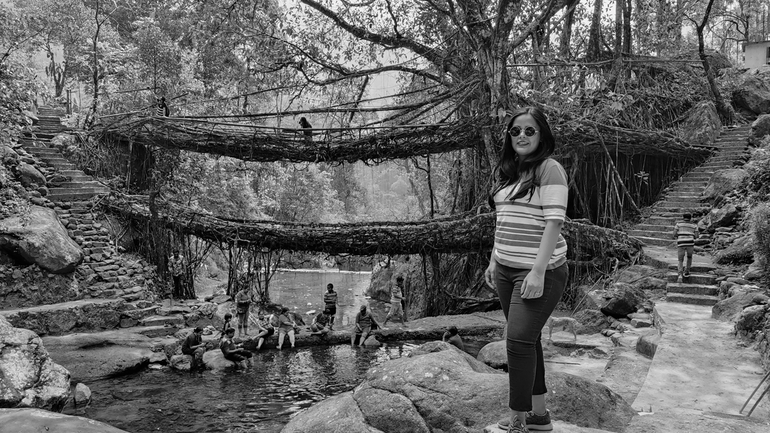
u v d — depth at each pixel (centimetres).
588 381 442
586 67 2017
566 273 287
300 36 2141
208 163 2559
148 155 2256
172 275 1772
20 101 1683
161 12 2584
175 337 1403
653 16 2444
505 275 292
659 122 2288
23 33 1903
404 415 440
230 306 1673
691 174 2055
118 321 1440
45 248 1448
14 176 1698
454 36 1919
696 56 2588
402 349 1425
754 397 576
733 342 791
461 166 2109
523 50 2170
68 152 1972
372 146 1733
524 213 282
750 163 1773
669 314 1002
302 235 1716
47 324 1324
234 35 2073
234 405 977
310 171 4231
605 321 1256
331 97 2344
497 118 1605
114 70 2464
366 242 1688
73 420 406
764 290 975
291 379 1146
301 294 2595
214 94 2456
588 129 1772
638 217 1984
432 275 1995
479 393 438
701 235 1559
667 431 366
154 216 1777
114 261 1662
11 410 425
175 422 889
